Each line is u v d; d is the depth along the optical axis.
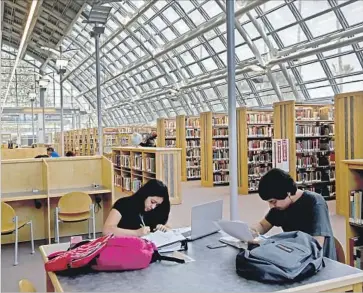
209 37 13.83
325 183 9.15
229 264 2.15
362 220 3.61
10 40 19.17
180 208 8.00
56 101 25.69
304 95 12.61
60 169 5.67
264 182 2.58
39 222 5.58
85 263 2.00
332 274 1.93
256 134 10.43
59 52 15.94
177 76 17.03
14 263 4.58
